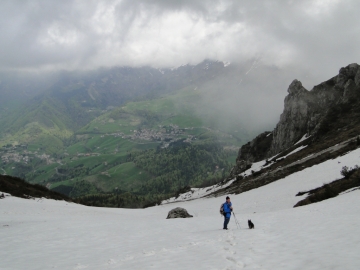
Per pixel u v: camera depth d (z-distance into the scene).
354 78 112.12
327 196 37.28
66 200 80.38
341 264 10.06
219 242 17.12
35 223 33.53
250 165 124.62
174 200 144.25
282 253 12.83
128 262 13.78
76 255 16.48
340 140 77.81
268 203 47.81
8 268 13.78
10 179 78.06
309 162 72.50
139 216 59.16
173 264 12.55
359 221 18.25
